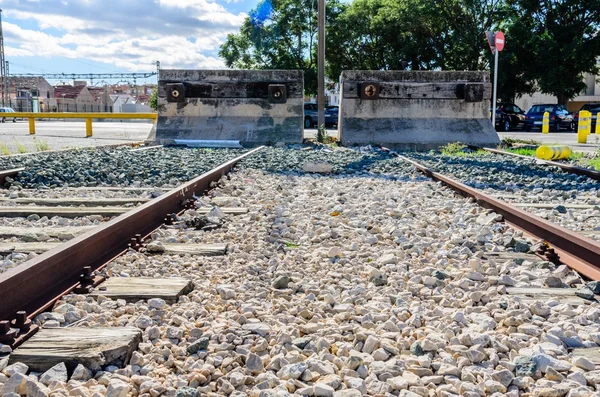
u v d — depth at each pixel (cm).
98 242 401
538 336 292
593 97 4956
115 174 897
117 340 262
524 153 1440
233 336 280
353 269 415
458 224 568
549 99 5003
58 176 854
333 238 519
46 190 755
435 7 3775
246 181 864
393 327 298
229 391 231
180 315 312
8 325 266
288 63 4388
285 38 4412
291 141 1725
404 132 1742
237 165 1061
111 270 385
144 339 280
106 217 578
